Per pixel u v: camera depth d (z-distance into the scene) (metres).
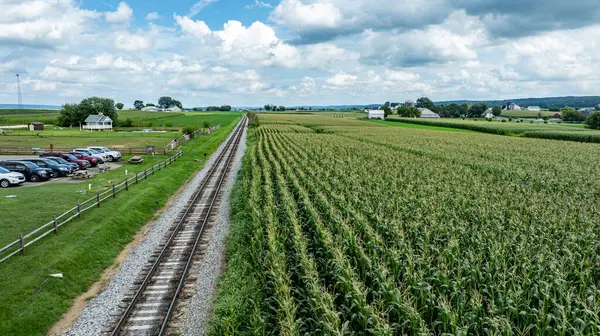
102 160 47.28
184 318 14.04
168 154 56.03
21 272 16.25
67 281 16.34
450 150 54.22
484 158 46.34
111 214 24.80
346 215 21.03
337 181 28.83
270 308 13.70
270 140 67.50
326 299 12.17
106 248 20.31
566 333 10.82
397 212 20.03
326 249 16.30
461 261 14.47
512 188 27.91
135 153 56.16
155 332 13.14
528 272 13.24
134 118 164.75
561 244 16.66
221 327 13.08
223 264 18.75
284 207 23.28
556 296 12.22
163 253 19.94
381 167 36.72
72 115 117.31
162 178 38.09
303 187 27.97
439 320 11.70
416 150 53.09
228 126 135.62
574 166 39.47
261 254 17.28
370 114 191.12
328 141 66.31
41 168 36.66
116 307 14.73
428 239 16.14
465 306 12.05
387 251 15.34
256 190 27.48
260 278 15.71
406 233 17.92
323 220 20.58
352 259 15.76
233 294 15.09
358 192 25.03
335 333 10.70
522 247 14.65
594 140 81.81
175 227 24.48
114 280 17.06
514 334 10.98
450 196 23.84
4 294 14.52
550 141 73.12
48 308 14.40
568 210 21.12
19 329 13.05
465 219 19.95
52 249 18.66
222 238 22.28
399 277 14.23
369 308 11.44
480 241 15.67
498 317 10.76
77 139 75.50
